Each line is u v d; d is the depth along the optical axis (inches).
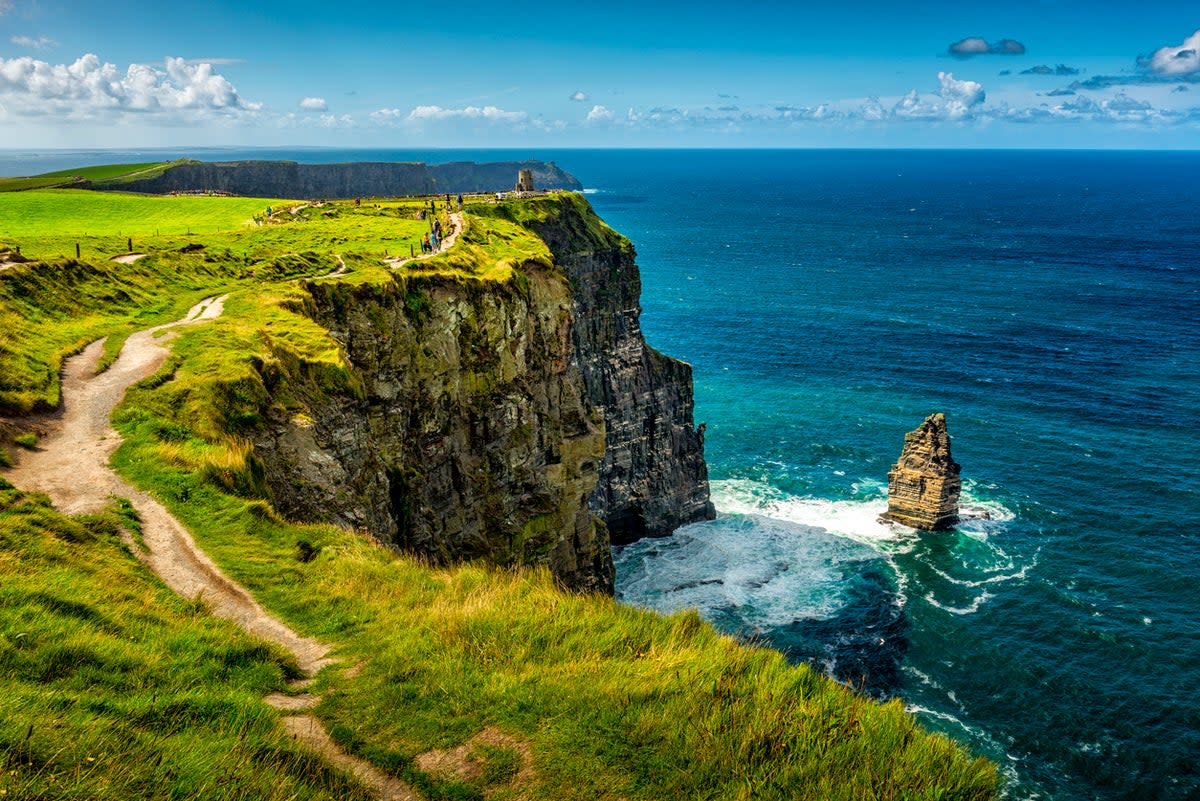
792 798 548.4
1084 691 2220.7
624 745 595.8
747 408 4712.1
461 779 568.4
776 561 3046.3
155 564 888.9
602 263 3750.0
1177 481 3545.8
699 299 7869.1
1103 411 4468.5
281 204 4790.8
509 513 2266.2
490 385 2250.2
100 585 770.8
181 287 2039.9
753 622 2630.4
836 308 7372.1
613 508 3339.1
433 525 1907.0
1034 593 2723.9
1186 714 2117.4
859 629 2571.4
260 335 1615.4
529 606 820.0
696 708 632.4
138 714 559.5
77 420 1195.3
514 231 3398.1
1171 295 7687.0
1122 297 7632.9
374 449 1694.1
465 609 797.9
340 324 1935.3
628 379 3499.0
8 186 7249.0
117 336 1577.3
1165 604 2637.8
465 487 2151.8
